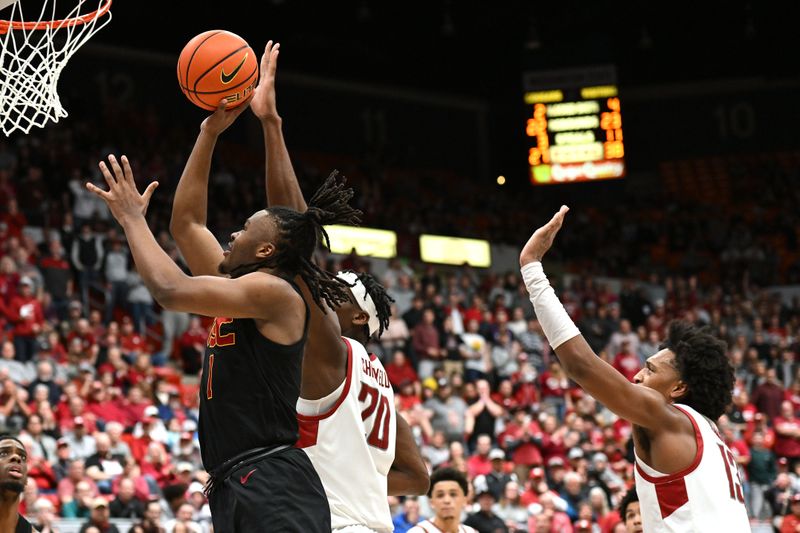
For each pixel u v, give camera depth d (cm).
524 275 407
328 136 3347
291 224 356
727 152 3581
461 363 1894
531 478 1329
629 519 545
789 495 1502
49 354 1498
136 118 2620
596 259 2934
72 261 1798
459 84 3600
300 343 349
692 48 3453
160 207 2245
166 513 1149
